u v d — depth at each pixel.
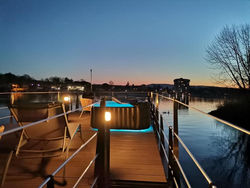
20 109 2.21
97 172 1.77
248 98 23.84
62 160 2.77
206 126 27.84
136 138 4.17
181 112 42.72
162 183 2.24
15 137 3.74
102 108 1.81
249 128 22.09
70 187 2.08
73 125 3.12
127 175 2.43
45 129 2.34
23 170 2.43
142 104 5.05
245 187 10.79
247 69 24.58
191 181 10.21
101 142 1.79
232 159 14.66
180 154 14.88
